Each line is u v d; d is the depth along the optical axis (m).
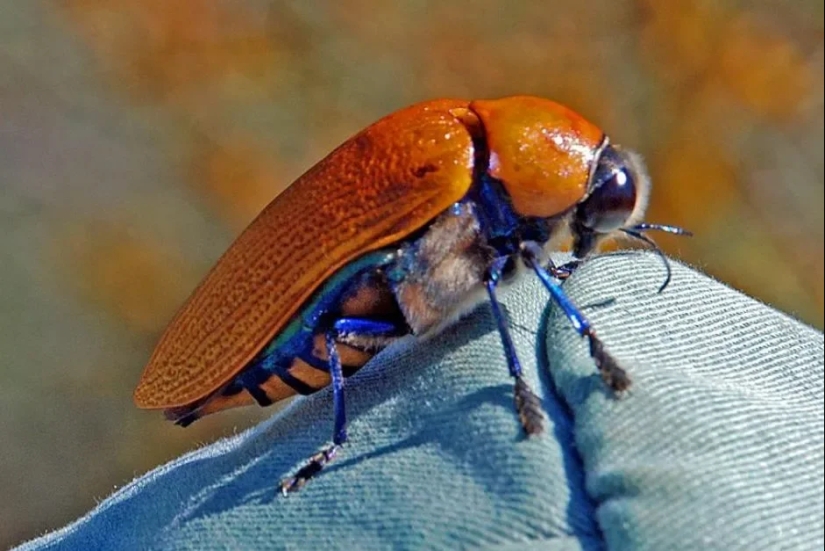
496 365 0.23
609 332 0.23
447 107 0.24
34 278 0.46
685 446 0.22
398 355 0.24
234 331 0.24
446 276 0.24
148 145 0.51
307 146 0.51
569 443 0.22
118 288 0.47
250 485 0.23
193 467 0.24
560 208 0.24
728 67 0.52
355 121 0.52
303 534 0.23
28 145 0.50
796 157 0.50
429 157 0.23
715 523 0.22
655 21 0.53
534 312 0.24
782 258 0.48
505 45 0.53
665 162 0.51
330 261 0.23
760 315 0.23
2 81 0.51
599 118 0.52
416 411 0.23
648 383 0.22
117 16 0.53
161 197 0.49
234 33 0.53
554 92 0.52
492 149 0.24
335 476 0.23
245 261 0.24
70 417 0.43
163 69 0.52
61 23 0.52
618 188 0.24
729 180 0.50
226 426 0.42
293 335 0.24
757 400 0.22
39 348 0.45
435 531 0.22
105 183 0.50
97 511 0.24
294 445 0.23
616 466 0.22
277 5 0.53
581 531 0.22
